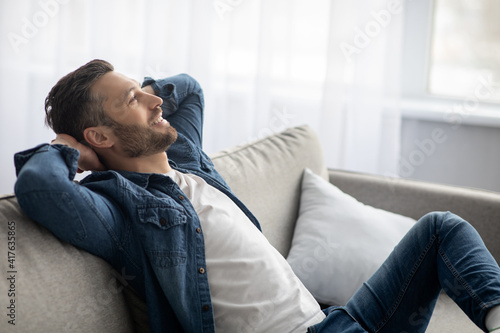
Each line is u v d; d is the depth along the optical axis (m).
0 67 2.73
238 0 2.55
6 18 2.69
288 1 2.50
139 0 2.65
